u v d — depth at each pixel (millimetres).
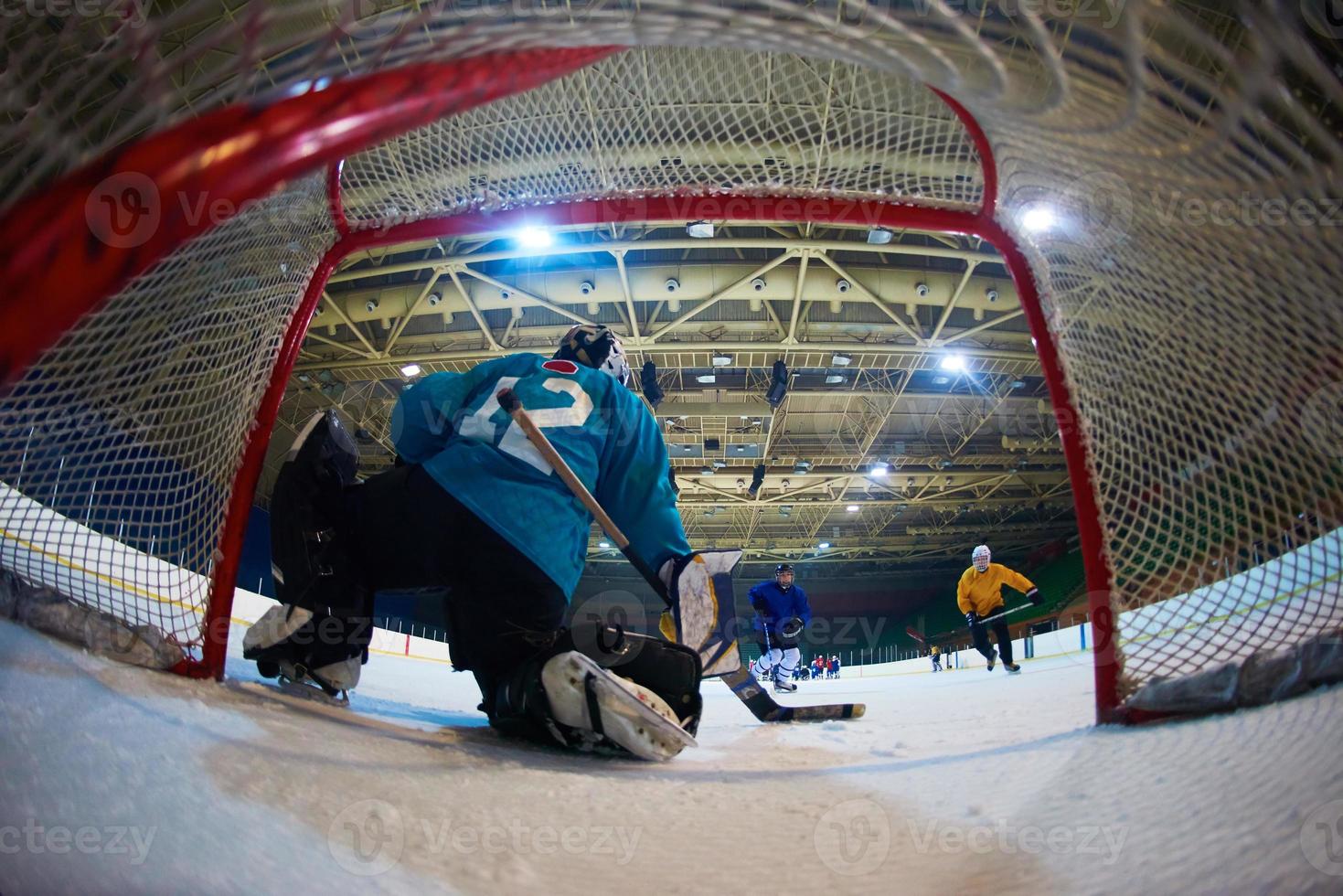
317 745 1169
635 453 1986
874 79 2154
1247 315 1417
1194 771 901
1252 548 1468
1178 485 1564
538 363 1951
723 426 20562
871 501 26688
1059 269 1819
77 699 1014
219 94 598
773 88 2334
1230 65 918
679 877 742
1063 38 1044
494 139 2533
